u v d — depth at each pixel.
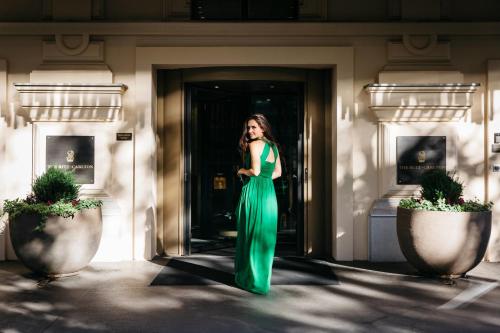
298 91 7.26
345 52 6.75
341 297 5.00
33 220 5.42
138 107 6.76
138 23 6.71
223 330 4.06
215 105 7.97
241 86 7.37
